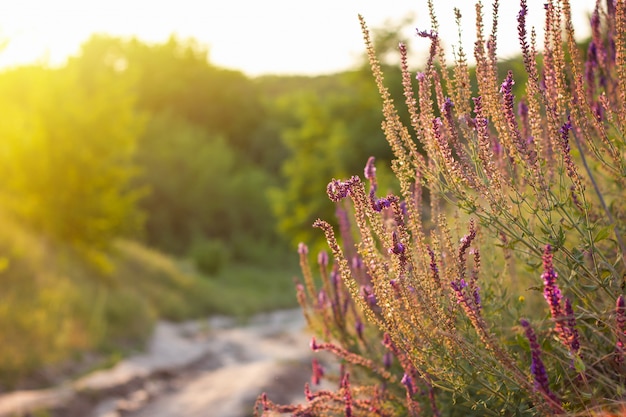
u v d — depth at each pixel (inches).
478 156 87.0
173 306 932.6
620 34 89.4
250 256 2016.5
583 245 84.7
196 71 3213.6
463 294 81.5
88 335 553.3
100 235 886.4
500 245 84.7
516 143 86.5
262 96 3302.2
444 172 89.7
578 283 86.1
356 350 128.0
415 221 92.4
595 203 102.5
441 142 87.0
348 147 828.0
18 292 565.9
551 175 101.2
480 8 88.7
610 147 89.3
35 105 871.1
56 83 890.1
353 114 864.3
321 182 887.7
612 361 86.2
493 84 88.3
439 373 85.0
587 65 111.4
